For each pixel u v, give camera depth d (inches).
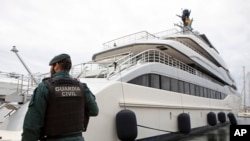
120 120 239.5
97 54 521.0
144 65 322.3
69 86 88.9
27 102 217.9
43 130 81.6
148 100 305.6
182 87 428.8
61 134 81.9
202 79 551.2
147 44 438.6
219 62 760.3
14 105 227.0
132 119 244.2
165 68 373.7
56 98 82.3
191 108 448.1
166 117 347.3
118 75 283.1
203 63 599.2
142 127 287.0
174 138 365.4
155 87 339.0
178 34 592.7
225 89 789.2
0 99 499.5
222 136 445.4
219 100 673.0
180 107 392.5
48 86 82.8
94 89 230.7
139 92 290.4
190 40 573.6
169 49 464.1
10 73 261.7
